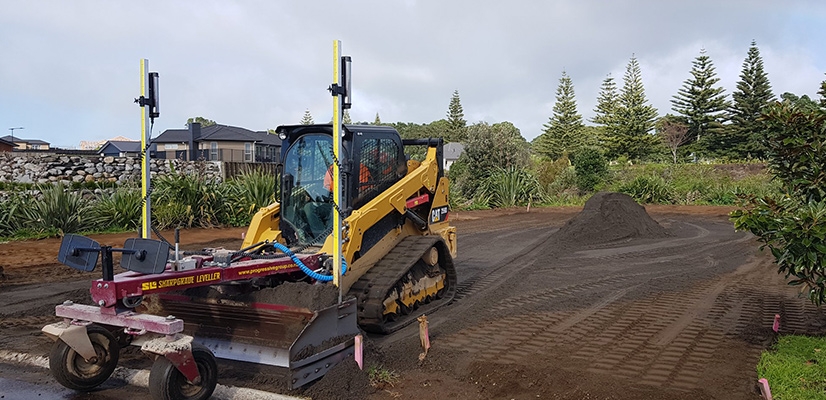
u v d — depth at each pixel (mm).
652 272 11289
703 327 7422
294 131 7926
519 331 7309
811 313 8086
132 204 16844
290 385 5223
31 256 12961
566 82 59250
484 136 30281
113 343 5656
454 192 26391
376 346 6324
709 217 22203
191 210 17344
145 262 4941
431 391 5461
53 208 15789
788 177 6602
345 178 7074
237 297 5969
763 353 6211
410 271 8055
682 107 49438
